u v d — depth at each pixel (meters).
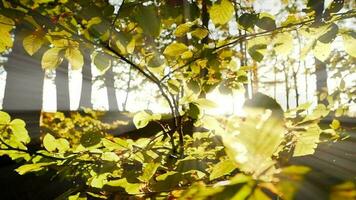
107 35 1.17
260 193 0.32
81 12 1.16
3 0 1.12
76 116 4.94
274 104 0.39
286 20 1.24
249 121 0.38
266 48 1.31
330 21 1.18
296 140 0.94
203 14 1.35
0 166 4.30
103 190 1.05
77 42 1.19
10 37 1.14
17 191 3.69
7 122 1.24
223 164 0.64
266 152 0.37
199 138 1.65
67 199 1.10
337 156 1.04
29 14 1.12
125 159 1.32
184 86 1.49
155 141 1.46
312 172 0.29
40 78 5.83
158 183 0.93
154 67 1.37
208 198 0.34
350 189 0.26
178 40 1.45
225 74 1.60
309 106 1.22
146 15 1.11
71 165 1.28
